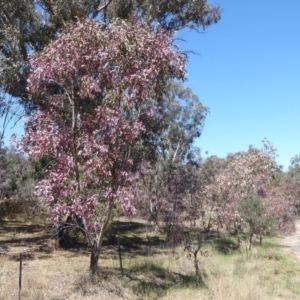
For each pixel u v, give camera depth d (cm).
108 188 727
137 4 1389
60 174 707
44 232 1571
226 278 924
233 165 1942
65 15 1271
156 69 734
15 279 822
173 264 1085
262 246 1661
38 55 779
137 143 1266
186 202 1263
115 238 1534
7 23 1271
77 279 834
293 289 960
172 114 2570
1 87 1215
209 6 1495
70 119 875
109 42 736
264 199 1700
